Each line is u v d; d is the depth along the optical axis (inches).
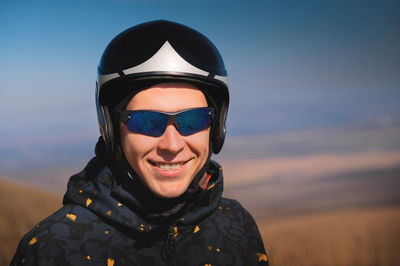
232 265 57.4
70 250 47.7
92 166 55.6
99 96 52.7
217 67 54.9
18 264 47.9
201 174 56.0
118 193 51.3
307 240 316.2
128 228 51.1
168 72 49.5
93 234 49.9
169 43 50.8
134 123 49.8
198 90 52.6
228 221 61.3
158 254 53.7
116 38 54.8
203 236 57.5
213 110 52.7
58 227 48.9
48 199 319.0
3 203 281.9
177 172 50.9
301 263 280.5
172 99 50.2
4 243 193.9
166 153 50.1
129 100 51.2
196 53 52.1
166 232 54.8
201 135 51.8
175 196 51.2
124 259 51.0
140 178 51.7
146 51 50.1
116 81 50.8
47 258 46.4
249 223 63.0
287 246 311.3
